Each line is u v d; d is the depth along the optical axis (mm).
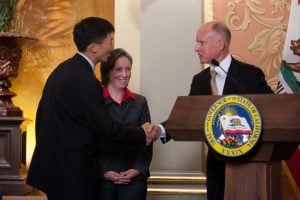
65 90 3072
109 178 3525
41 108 3188
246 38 4367
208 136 2307
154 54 4363
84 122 3080
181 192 4277
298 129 2184
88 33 3166
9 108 4219
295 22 4266
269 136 2234
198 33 3297
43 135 3092
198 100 2412
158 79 4355
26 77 4527
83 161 3049
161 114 4352
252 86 3227
